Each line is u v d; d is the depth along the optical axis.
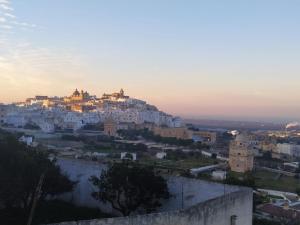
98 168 36.94
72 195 37.94
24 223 30.66
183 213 23.59
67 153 131.25
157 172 35.91
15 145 34.16
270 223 73.75
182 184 32.75
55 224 19.55
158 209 33.81
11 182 31.02
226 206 27.03
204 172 128.88
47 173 33.75
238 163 153.88
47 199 37.94
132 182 33.62
